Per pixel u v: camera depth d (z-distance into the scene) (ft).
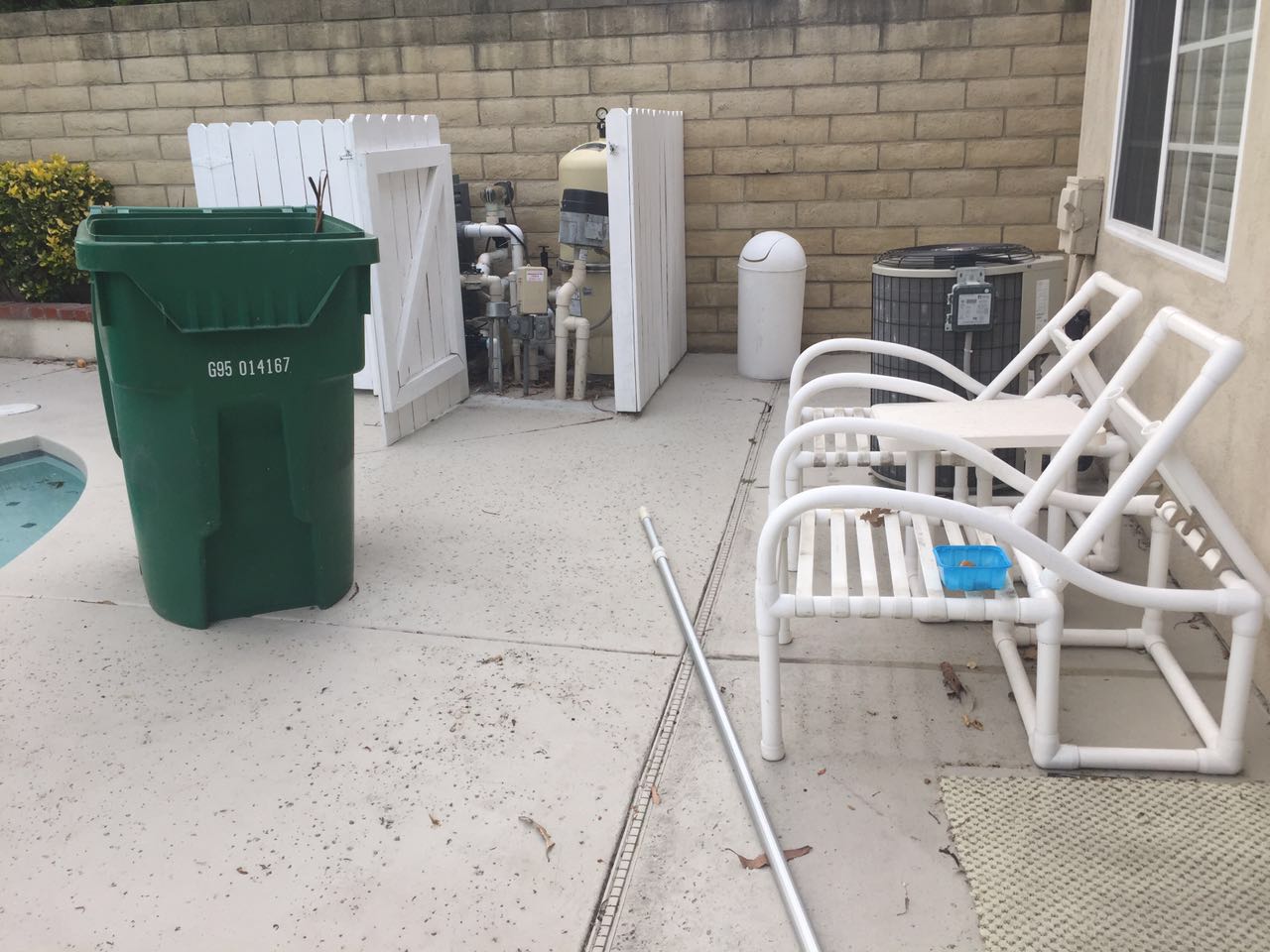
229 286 8.98
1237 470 8.67
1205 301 9.57
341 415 10.19
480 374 20.01
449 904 6.61
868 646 9.60
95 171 22.70
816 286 20.42
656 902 6.58
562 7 19.61
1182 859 6.70
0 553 13.42
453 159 20.93
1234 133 9.25
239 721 8.63
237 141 16.93
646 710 8.66
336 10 20.51
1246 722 8.14
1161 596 7.22
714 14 19.12
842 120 19.30
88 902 6.67
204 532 9.77
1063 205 13.83
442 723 8.55
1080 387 12.02
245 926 6.47
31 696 9.04
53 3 28.96
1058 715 7.87
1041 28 18.16
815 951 6.00
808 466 9.92
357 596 10.86
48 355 22.35
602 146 17.92
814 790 7.57
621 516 12.92
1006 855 6.80
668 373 19.71
